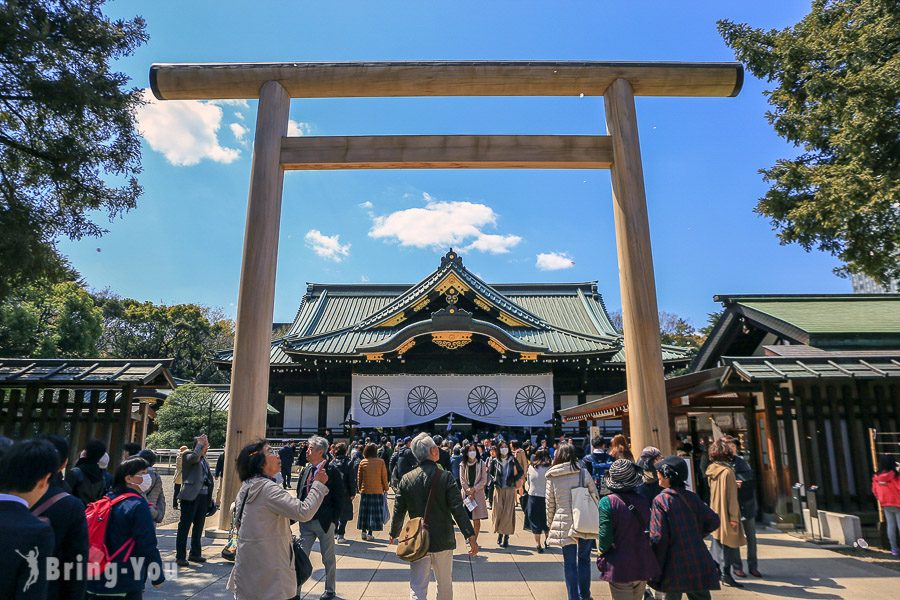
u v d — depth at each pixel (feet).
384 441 59.88
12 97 35.63
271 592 12.91
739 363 32.91
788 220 40.83
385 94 33.53
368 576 23.67
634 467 15.70
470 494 32.58
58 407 33.86
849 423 33.63
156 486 22.35
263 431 29.73
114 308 175.42
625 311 30.86
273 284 31.17
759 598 20.39
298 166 32.96
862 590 21.35
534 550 29.53
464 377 83.71
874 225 35.70
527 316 89.71
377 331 88.94
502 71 32.86
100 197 39.45
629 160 31.83
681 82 33.30
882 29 35.86
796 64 41.37
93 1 37.81
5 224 34.99
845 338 38.58
